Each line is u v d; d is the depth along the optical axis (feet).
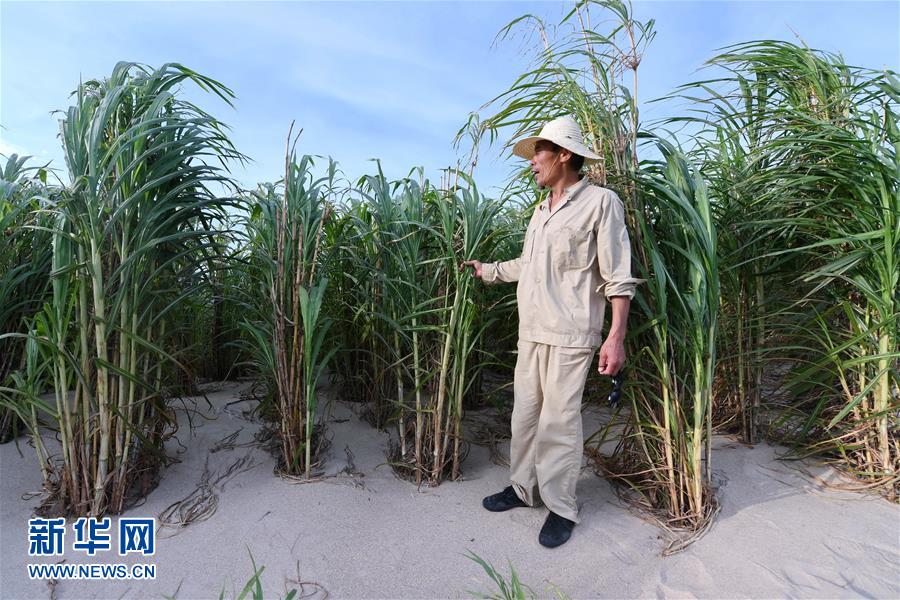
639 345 6.65
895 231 6.22
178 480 6.82
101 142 5.96
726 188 7.77
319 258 7.79
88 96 5.69
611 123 6.64
